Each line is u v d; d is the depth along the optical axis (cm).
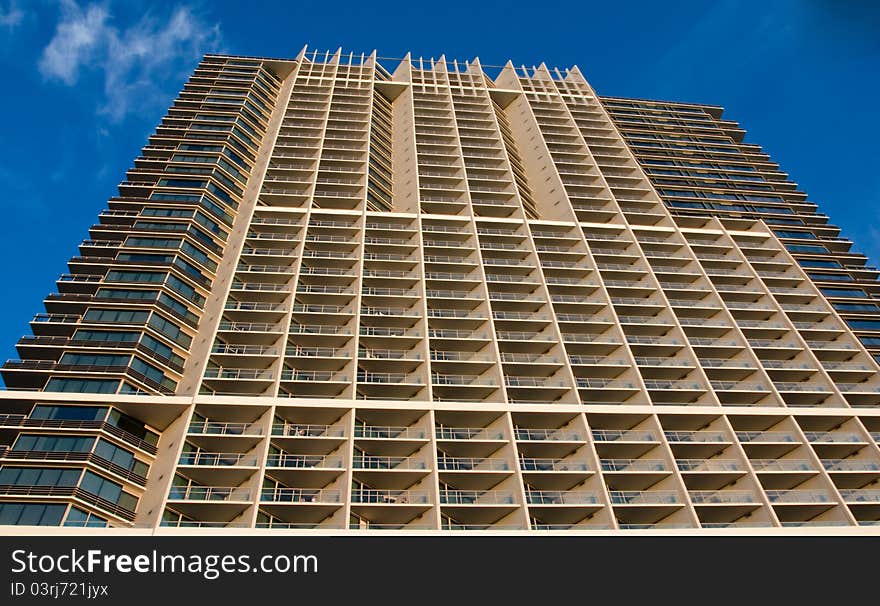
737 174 9319
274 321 5416
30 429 4144
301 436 4359
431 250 6431
